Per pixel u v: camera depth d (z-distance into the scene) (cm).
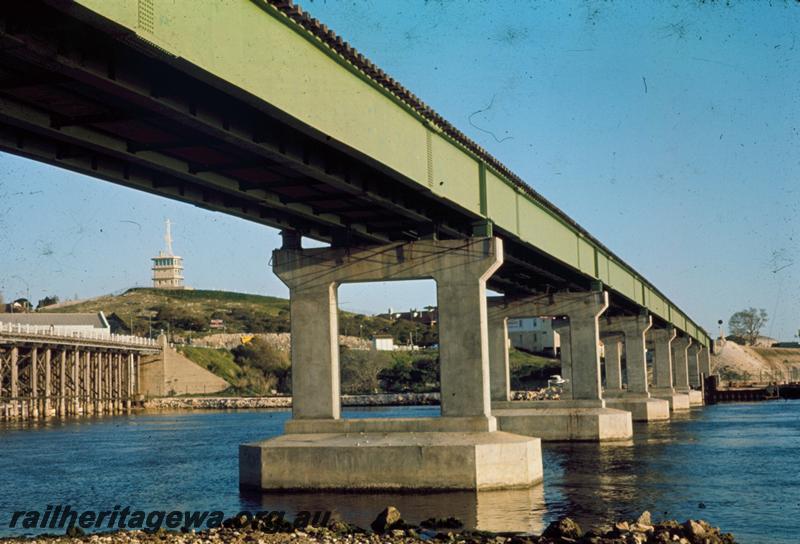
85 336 14900
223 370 19562
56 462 6044
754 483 4231
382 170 3472
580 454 5788
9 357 13238
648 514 2942
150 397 17750
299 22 2722
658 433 7800
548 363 19875
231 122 2741
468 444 3988
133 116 2609
